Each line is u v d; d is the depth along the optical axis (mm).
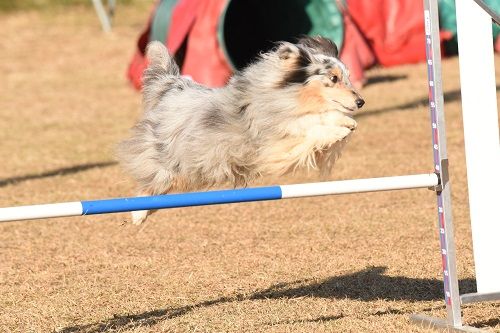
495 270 7293
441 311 7805
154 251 10445
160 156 8289
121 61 29172
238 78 8031
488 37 7227
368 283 8852
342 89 7984
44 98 24000
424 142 16547
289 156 7770
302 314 7875
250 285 8914
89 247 10719
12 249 10742
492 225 7281
